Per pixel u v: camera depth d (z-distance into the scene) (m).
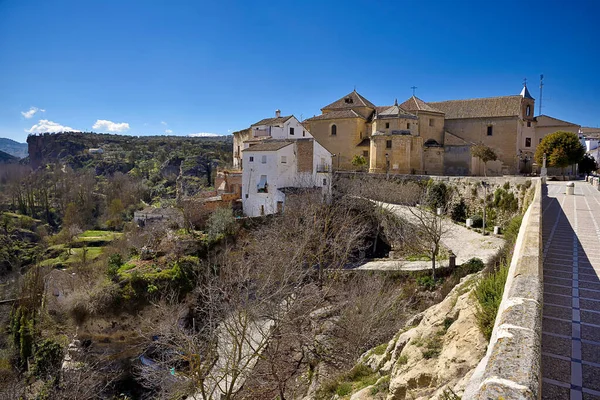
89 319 25.61
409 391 8.48
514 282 5.57
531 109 57.66
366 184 41.34
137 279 26.33
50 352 22.39
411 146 47.28
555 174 52.38
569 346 5.54
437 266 24.72
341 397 11.77
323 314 20.25
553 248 11.20
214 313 18.62
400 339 11.19
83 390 18.34
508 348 3.57
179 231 34.78
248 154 44.12
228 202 44.78
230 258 29.23
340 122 55.03
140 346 22.98
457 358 7.67
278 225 33.06
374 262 29.14
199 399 15.67
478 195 35.31
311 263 26.06
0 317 30.31
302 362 17.30
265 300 15.62
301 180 42.72
